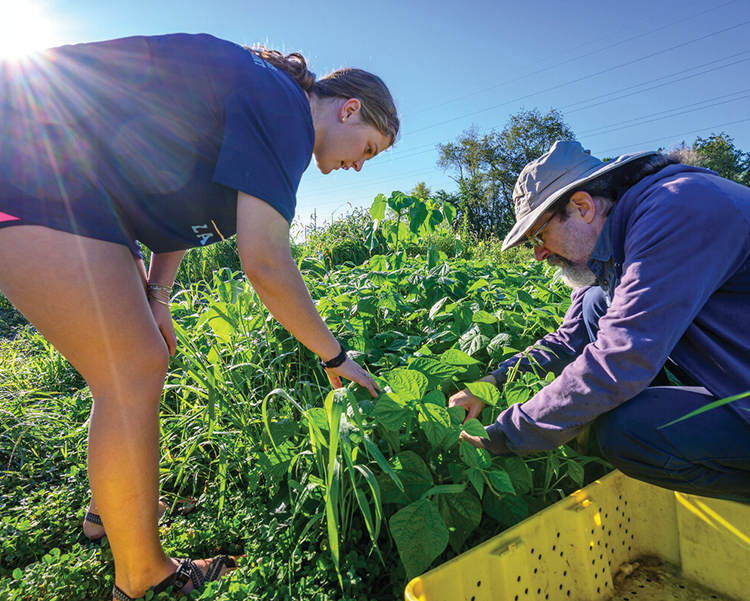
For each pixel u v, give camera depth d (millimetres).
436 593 1054
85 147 1101
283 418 1718
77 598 1340
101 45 1127
